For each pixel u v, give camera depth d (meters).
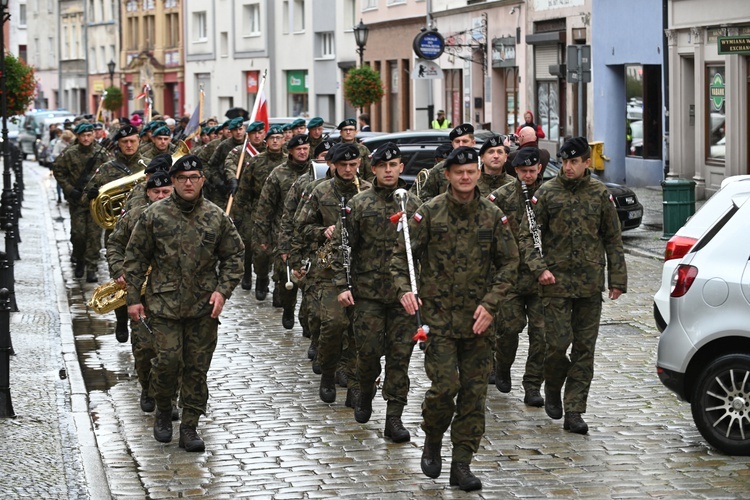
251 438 14.55
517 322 15.97
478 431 12.34
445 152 19.06
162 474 13.12
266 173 23.84
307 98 86.06
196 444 13.98
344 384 17.06
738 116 39.56
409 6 68.69
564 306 14.34
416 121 69.38
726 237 13.47
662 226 34.94
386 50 72.44
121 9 119.50
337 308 15.62
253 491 12.46
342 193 16.03
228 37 96.62
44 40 146.38
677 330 13.59
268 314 23.34
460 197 12.20
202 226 13.86
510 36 56.12
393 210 14.18
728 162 40.03
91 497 12.07
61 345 20.14
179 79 106.94
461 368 12.34
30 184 63.06
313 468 13.24
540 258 14.26
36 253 33.41
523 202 15.72
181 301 13.83
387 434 14.37
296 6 86.12
